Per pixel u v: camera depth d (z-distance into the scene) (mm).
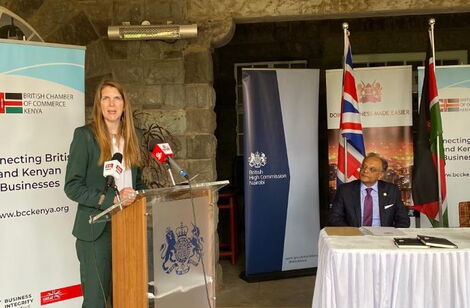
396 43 6938
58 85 3295
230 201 5785
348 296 2674
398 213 3812
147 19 4551
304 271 5195
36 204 3209
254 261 5062
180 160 4598
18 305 3141
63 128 3322
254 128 4984
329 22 7055
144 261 2219
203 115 4590
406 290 2666
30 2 4520
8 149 3084
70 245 3359
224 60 7348
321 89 7156
